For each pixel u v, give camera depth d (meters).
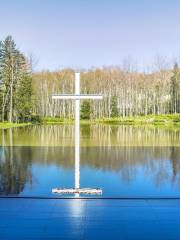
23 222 5.87
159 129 33.31
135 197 7.58
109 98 56.12
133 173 10.86
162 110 55.88
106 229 5.56
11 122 41.66
